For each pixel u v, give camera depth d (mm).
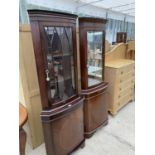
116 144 1809
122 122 2260
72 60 1479
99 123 2020
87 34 1617
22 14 2049
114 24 3781
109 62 2490
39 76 1219
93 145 1798
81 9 2830
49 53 1246
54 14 1173
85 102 1776
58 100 1410
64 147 1494
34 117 1674
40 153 1691
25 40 1420
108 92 2316
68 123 1469
